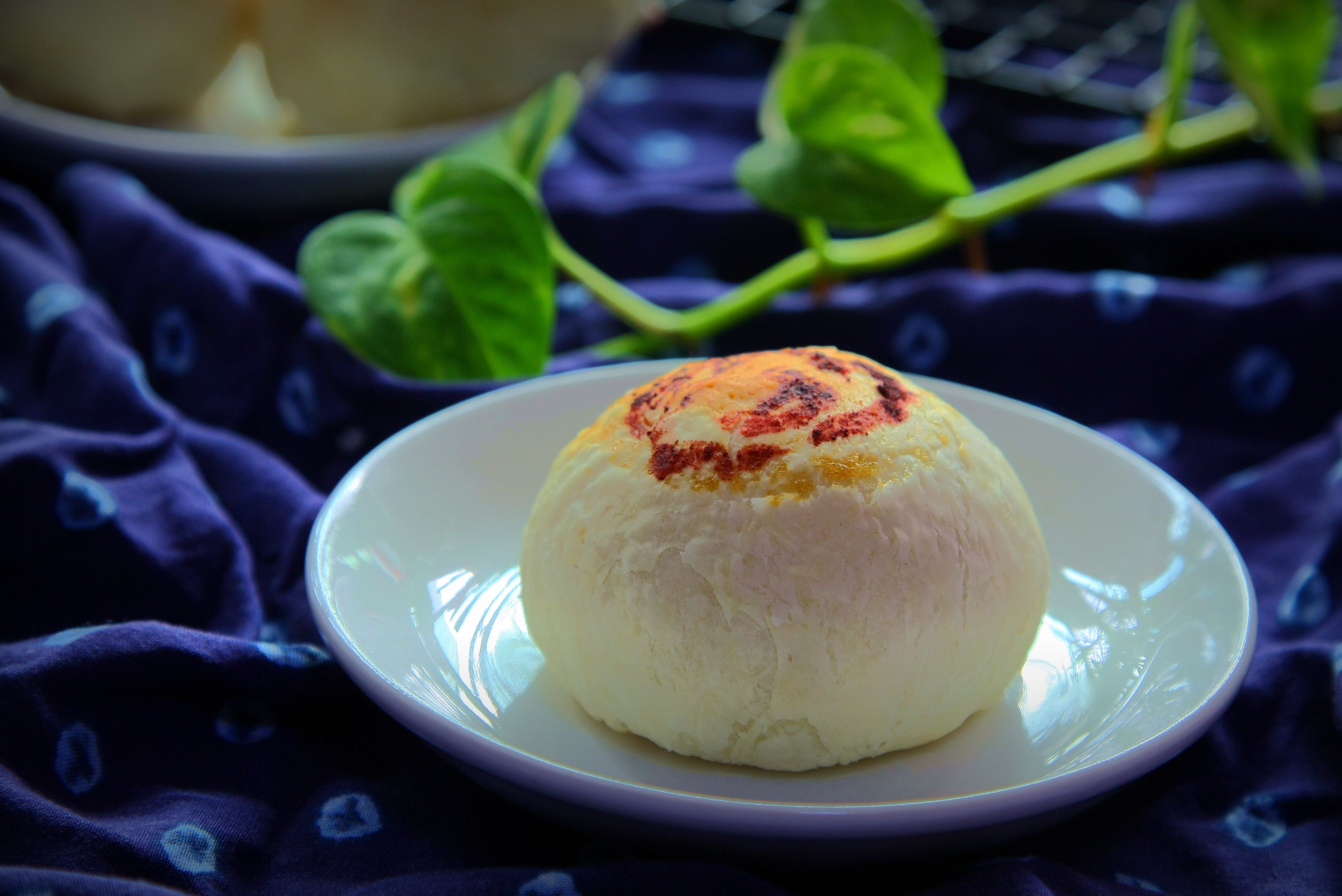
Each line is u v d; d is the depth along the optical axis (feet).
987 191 1.39
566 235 1.26
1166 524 0.88
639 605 0.79
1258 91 1.20
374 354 1.01
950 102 1.48
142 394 1.00
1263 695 0.85
